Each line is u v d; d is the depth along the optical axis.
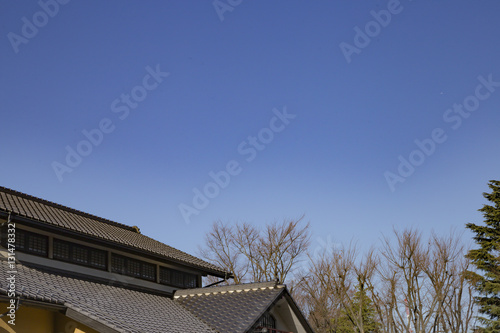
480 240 37.28
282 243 39.34
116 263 19.77
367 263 35.66
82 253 18.59
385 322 34.59
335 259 36.75
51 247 17.52
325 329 35.50
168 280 22.05
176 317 18.22
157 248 22.61
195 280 23.62
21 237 16.77
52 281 16.52
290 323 21.50
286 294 20.50
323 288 36.66
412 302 33.31
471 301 34.56
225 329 17.98
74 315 14.70
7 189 20.16
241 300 19.95
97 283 18.70
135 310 17.09
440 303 32.81
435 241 34.56
